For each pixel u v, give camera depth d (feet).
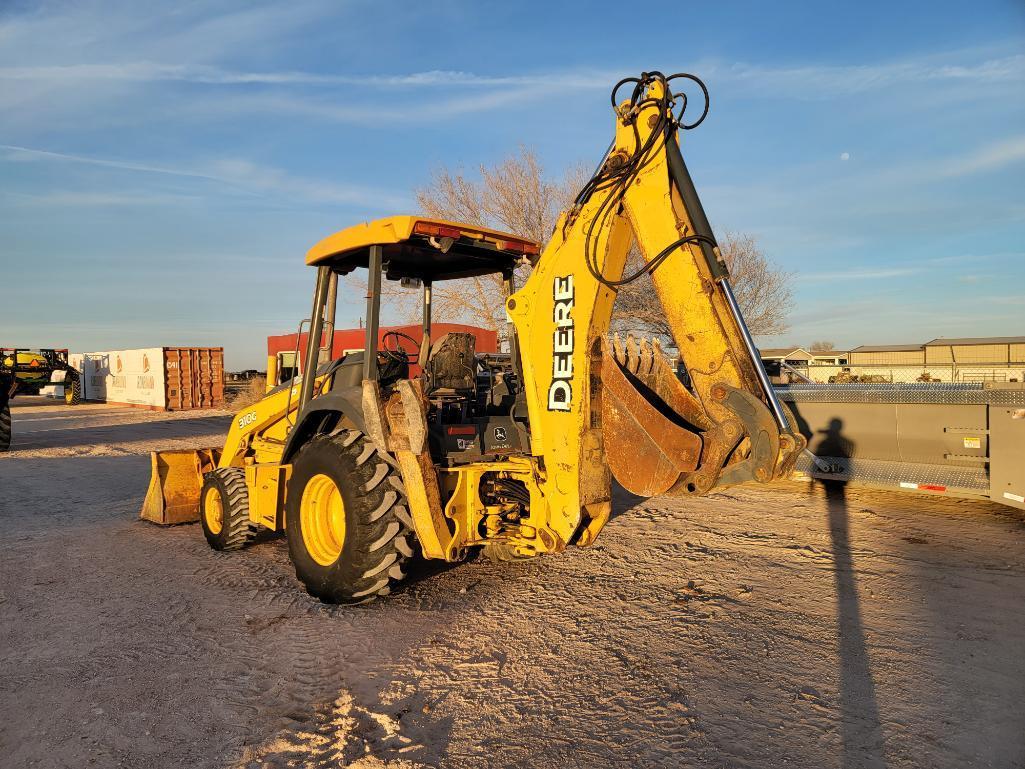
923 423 24.81
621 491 29.22
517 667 12.30
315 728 10.32
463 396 16.58
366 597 15.21
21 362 96.27
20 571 18.53
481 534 15.52
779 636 13.48
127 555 20.12
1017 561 18.21
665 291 12.03
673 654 12.75
